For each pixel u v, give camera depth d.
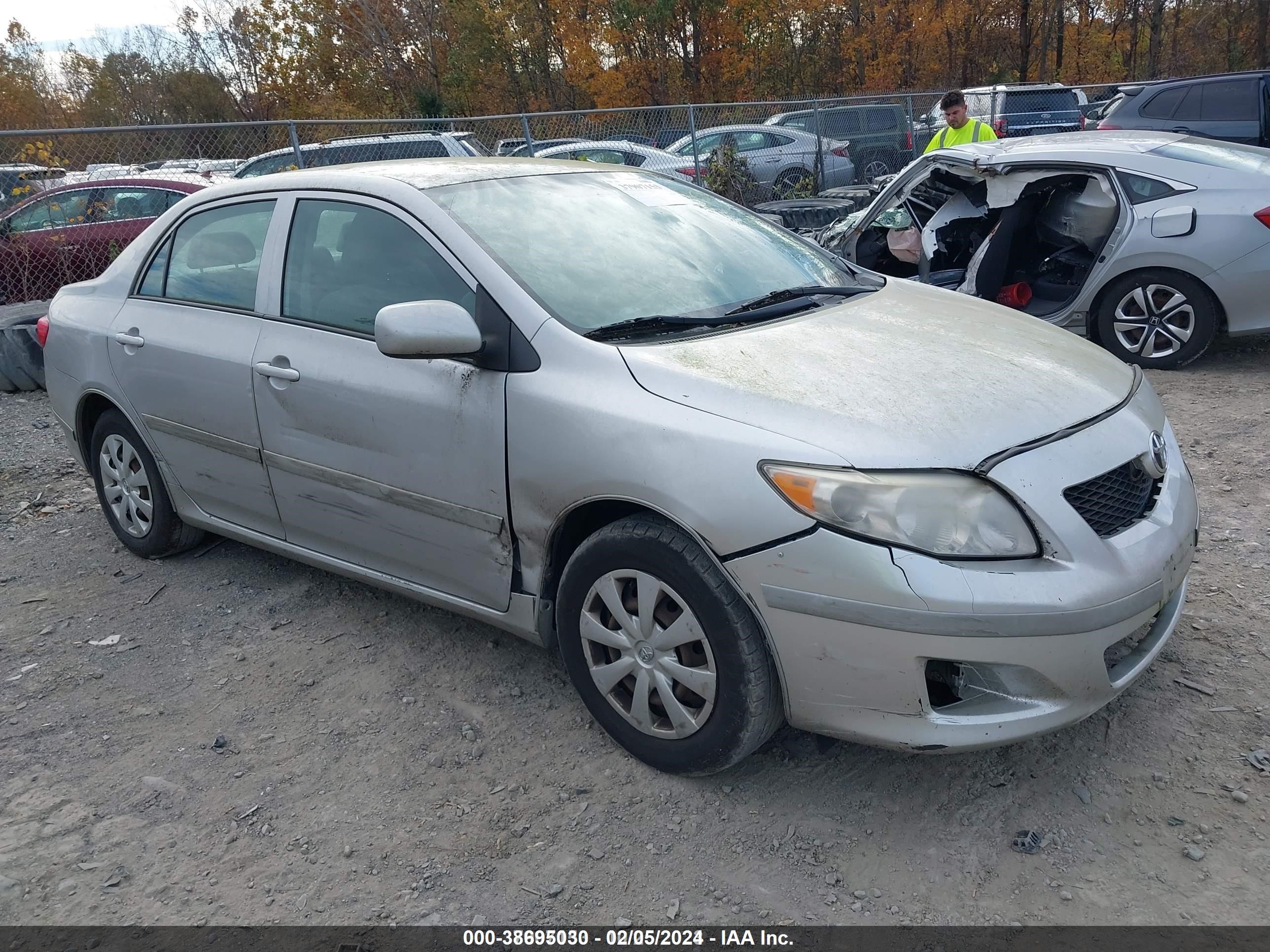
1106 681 2.46
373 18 29.94
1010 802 2.64
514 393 2.85
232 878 2.54
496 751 3.00
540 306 2.91
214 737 3.15
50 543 4.86
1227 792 2.62
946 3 31.78
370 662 3.54
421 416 3.06
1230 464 4.88
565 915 2.37
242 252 3.75
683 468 2.50
